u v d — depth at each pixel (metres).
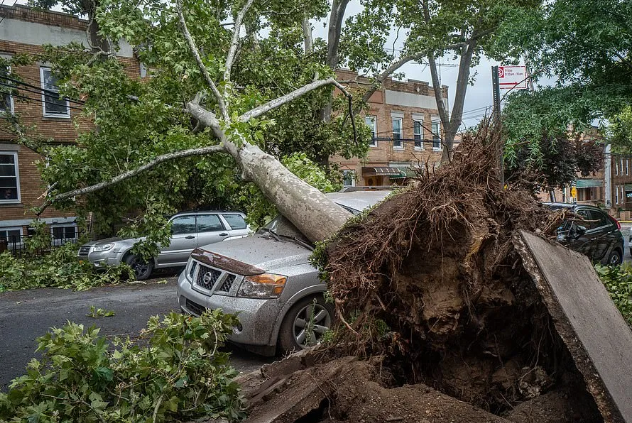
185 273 6.36
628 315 4.70
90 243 12.43
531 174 3.81
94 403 2.94
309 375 3.45
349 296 3.22
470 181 3.25
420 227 3.09
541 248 3.01
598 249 12.01
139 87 9.90
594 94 6.76
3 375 5.19
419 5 20.91
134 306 8.21
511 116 7.03
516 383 3.27
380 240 3.14
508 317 3.26
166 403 3.13
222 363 3.59
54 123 18.92
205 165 9.25
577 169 23.56
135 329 6.79
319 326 5.58
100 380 3.09
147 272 12.19
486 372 3.39
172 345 3.39
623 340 3.17
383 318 3.37
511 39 7.29
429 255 3.15
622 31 6.48
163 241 10.80
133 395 3.09
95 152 9.77
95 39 15.42
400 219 3.09
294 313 5.48
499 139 3.46
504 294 3.11
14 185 18.62
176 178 10.22
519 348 3.39
